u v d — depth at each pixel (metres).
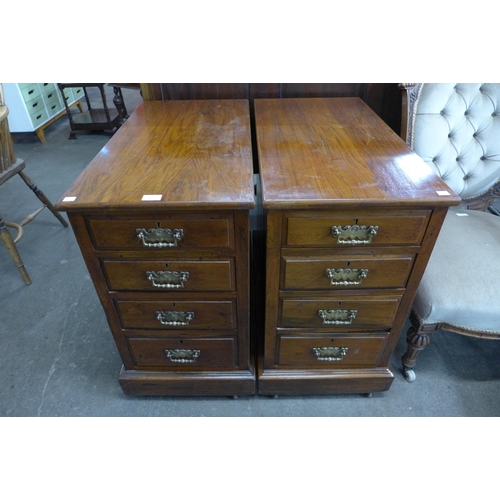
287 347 1.02
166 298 0.90
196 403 1.16
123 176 0.80
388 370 1.08
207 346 1.01
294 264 0.83
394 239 0.79
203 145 0.93
